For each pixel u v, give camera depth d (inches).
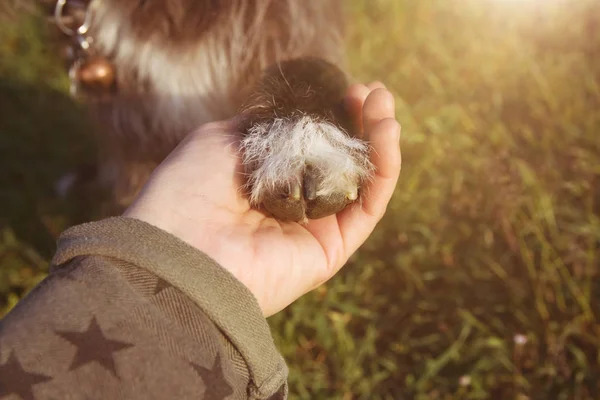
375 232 27.8
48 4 24.5
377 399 24.1
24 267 30.0
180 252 13.3
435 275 26.3
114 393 11.8
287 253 15.6
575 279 25.3
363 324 26.3
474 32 35.6
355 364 24.8
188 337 12.7
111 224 13.5
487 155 29.2
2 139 35.7
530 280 25.6
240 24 21.1
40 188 34.1
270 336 13.9
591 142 29.3
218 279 13.4
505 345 24.5
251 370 13.4
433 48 34.9
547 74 32.2
